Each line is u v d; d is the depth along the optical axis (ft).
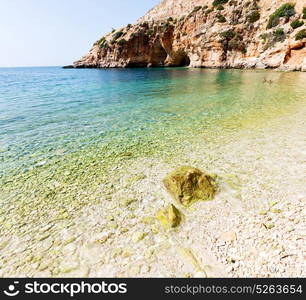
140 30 233.96
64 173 24.44
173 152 28.55
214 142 31.14
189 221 16.22
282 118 40.11
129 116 47.70
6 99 71.10
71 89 94.58
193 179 19.26
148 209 17.89
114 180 22.56
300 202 17.39
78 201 19.45
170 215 16.37
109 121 44.21
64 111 53.67
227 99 61.16
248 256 12.96
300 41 125.59
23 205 19.24
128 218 17.01
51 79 151.23
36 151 30.50
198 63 199.21
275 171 22.33
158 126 39.78
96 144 32.42
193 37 197.36
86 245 14.70
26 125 42.29
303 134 31.83
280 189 19.31
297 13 134.92
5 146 32.37
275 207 17.03
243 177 21.59
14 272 13.08
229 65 173.58
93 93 82.33
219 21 179.93
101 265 13.19
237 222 15.79
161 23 223.71
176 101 62.39
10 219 17.60
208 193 18.76
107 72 198.08
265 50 149.48
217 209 17.29
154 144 31.53
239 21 169.37
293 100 53.52
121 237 15.19
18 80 151.23
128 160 26.89
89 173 24.22
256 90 72.43
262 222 15.56
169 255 13.53
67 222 16.96
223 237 14.53
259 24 159.22
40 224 16.90
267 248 13.35
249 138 31.81
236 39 168.14
